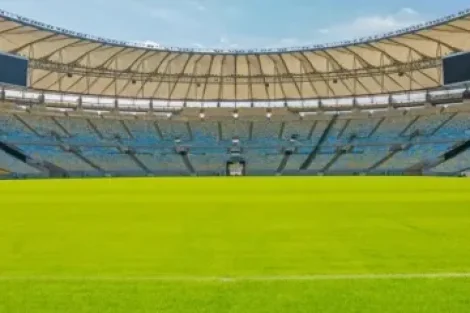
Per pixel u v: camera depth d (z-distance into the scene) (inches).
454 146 2126.0
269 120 2719.0
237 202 719.7
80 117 2509.8
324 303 198.4
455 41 1985.7
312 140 2561.5
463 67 1943.9
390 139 2393.0
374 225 455.8
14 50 2089.1
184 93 2667.3
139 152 2445.9
